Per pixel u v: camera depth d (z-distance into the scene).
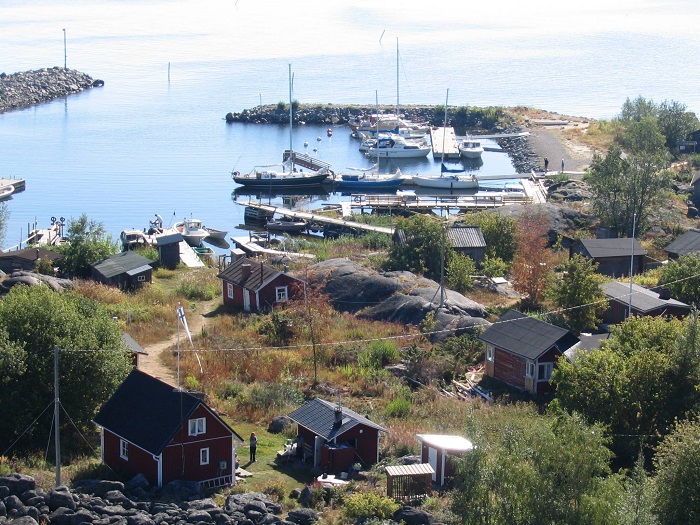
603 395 43.53
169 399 40.47
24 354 43.53
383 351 58.22
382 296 67.94
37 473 38.66
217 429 39.97
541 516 30.89
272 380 54.25
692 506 33.16
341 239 90.50
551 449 31.66
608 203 90.19
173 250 81.25
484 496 31.53
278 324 61.38
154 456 38.59
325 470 41.69
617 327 51.50
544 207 93.19
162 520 34.12
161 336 61.69
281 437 46.44
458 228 78.81
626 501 31.14
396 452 43.66
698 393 43.06
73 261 75.94
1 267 75.38
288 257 81.19
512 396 53.28
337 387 53.44
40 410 43.81
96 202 113.94
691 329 43.94
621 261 74.88
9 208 110.88
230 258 88.75
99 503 35.06
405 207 105.12
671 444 35.00
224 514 34.78
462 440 40.25
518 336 55.31
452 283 71.62
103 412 41.97
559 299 61.88
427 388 53.66
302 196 117.12
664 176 89.69
